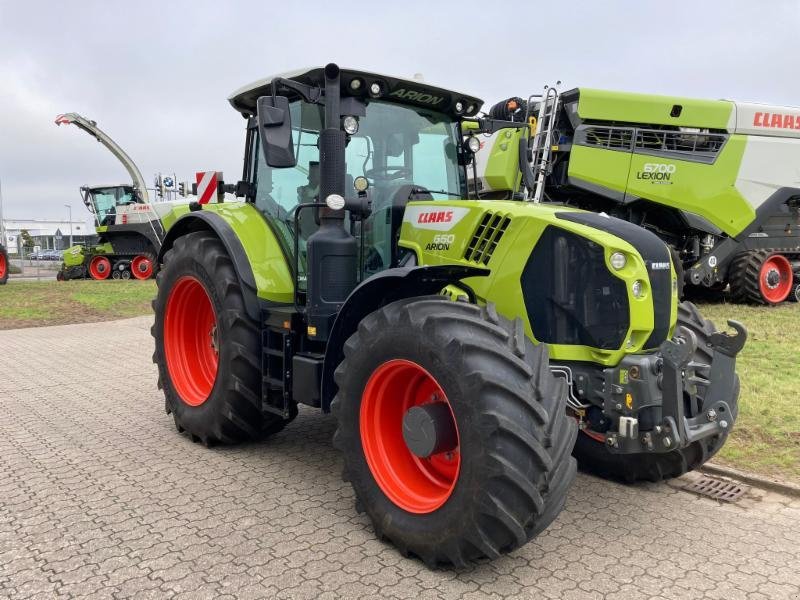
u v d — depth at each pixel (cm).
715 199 988
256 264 420
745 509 354
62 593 264
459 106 431
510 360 271
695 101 948
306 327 381
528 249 336
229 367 417
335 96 355
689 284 1049
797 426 468
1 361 788
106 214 2303
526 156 459
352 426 318
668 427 293
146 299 1483
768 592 268
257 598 261
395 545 302
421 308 297
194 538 312
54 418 526
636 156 931
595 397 321
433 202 385
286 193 434
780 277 1105
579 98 890
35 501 356
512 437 256
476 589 269
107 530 321
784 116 1019
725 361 318
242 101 471
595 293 318
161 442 464
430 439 289
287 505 353
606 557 298
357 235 392
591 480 398
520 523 261
